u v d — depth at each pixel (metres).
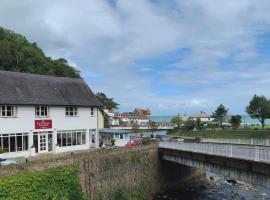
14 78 40.25
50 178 27.70
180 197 39.12
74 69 82.19
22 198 25.30
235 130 79.31
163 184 42.97
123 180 36.25
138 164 39.00
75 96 44.81
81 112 44.66
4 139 36.25
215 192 41.59
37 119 39.38
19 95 38.31
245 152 28.53
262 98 93.00
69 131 43.09
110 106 150.75
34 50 73.88
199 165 36.00
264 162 25.88
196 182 46.66
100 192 32.94
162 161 43.34
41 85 42.47
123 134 54.56
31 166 26.78
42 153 39.41
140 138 55.88
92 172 32.31
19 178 25.28
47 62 74.81
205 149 34.44
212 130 86.19
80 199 29.53
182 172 46.25
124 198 34.16
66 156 29.95
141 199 37.38
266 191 41.94
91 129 45.88
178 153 39.94
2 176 24.52
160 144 43.06
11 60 66.56
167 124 120.75
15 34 79.19
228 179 48.19
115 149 35.84
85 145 44.88
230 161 30.48
